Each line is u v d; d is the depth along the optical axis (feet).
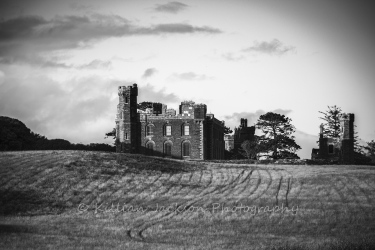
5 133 537.65
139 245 232.73
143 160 430.20
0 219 283.79
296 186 378.53
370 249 240.32
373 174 416.87
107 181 365.61
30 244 226.99
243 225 279.69
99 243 233.35
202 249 230.27
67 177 361.71
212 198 342.23
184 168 423.64
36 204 314.96
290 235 261.85
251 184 384.27
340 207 322.14
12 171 363.35
